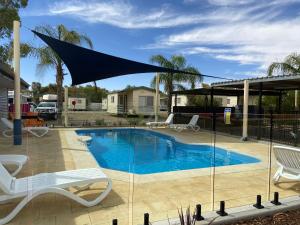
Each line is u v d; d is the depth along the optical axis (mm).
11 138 9195
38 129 10539
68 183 3668
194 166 6305
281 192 4523
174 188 4641
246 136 10531
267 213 3498
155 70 5352
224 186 4793
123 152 6562
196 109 18078
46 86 46156
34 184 3615
